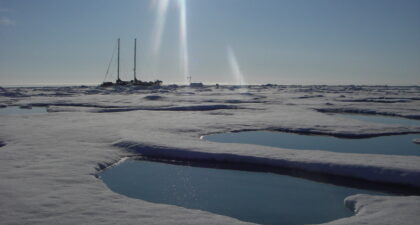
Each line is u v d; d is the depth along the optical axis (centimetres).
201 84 10188
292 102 3228
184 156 980
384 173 770
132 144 1070
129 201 585
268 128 1509
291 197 700
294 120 1728
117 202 576
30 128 1395
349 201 629
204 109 2494
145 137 1180
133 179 804
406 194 705
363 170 795
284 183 788
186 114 2050
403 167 779
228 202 671
